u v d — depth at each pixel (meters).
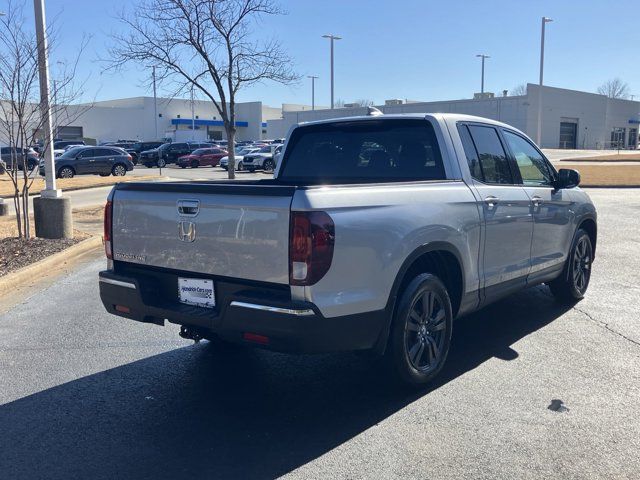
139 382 4.92
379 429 4.02
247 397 4.60
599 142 77.69
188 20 15.49
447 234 4.59
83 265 9.89
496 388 4.65
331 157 5.83
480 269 5.07
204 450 3.78
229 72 16.31
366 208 4.02
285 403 4.48
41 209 11.53
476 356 5.36
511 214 5.42
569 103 70.75
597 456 3.63
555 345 5.63
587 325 6.24
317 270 3.71
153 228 4.43
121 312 4.67
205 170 41.91
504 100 64.12
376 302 4.05
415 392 4.61
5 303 7.54
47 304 7.45
